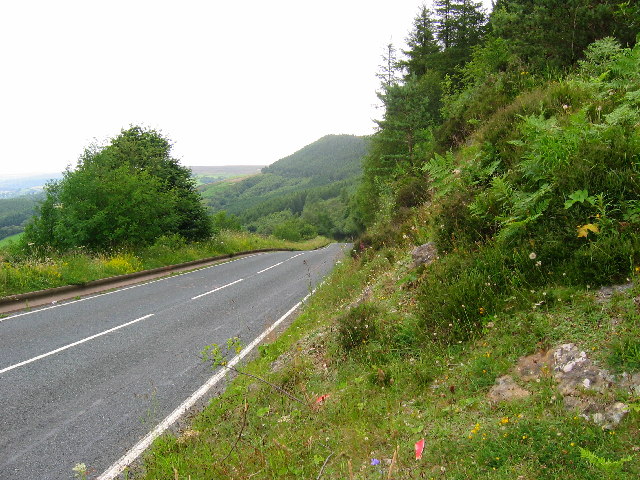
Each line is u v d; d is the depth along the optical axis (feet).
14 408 16.02
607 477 7.43
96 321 28.99
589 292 12.82
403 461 9.77
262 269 59.88
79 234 53.67
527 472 8.24
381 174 96.02
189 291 41.37
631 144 15.33
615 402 9.14
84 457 12.85
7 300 33.27
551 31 33.63
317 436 11.85
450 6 105.09
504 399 10.79
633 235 12.75
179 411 15.62
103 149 59.62
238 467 11.12
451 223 20.39
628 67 22.52
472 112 39.86
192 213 82.17
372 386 13.93
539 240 15.26
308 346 19.52
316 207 508.12
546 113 25.25
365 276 28.71
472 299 15.29
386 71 122.83
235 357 21.50
